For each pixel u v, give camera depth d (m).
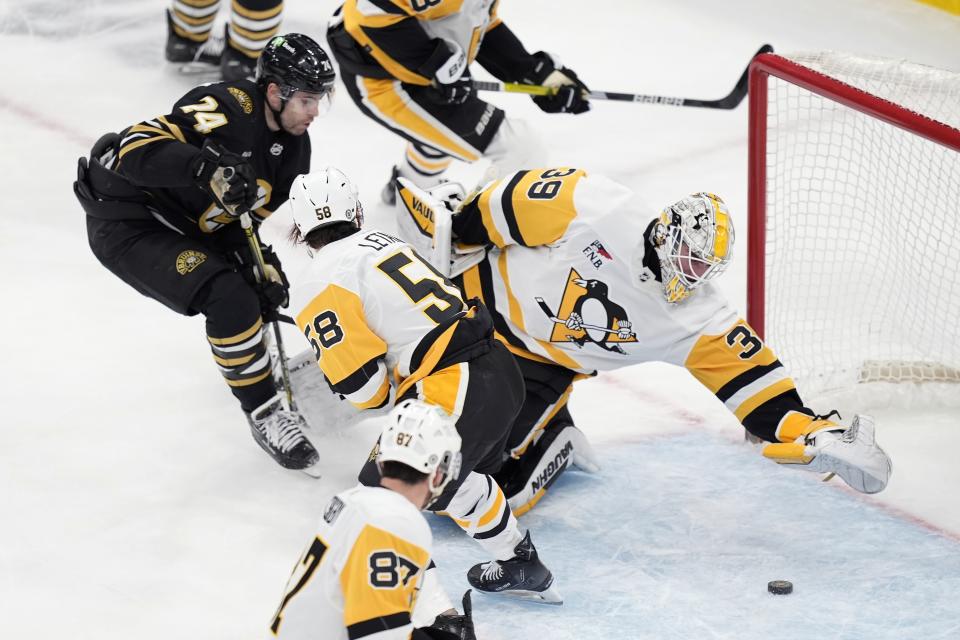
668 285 12.07
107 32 25.42
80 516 12.97
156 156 12.75
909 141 19.03
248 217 13.57
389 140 22.53
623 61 26.34
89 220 13.73
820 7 29.05
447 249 13.20
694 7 29.12
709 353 12.62
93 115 22.23
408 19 16.69
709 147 22.84
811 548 12.73
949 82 14.77
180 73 24.00
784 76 14.54
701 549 12.79
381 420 15.28
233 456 14.21
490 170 15.54
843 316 16.91
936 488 13.70
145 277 13.34
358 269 11.23
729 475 14.17
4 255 18.12
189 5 23.05
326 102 13.79
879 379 15.55
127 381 15.48
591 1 29.33
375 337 11.19
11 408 14.74
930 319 16.78
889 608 11.70
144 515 13.05
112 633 11.34
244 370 13.61
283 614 8.87
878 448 11.88
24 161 20.72
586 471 14.23
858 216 19.12
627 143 22.94
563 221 12.55
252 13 21.81
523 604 11.95
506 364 11.45
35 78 23.42
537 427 13.59
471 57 17.70
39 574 12.09
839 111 18.00
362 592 8.41
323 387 14.54
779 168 20.28
